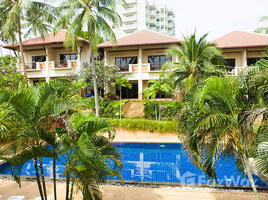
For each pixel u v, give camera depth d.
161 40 22.47
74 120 4.40
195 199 6.02
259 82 4.32
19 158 3.83
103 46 23.00
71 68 23.56
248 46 20.20
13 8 16.38
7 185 7.25
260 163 4.02
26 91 4.12
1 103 3.90
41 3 18.42
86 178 3.94
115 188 6.84
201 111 4.49
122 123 14.60
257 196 4.33
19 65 24.38
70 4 13.71
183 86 15.55
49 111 4.11
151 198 6.13
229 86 4.17
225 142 4.48
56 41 22.92
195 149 4.79
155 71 22.89
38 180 4.60
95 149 3.88
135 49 23.88
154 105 18.64
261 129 4.31
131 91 26.53
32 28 20.11
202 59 14.31
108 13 13.81
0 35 19.30
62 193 6.59
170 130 13.97
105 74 20.08
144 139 13.83
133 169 9.49
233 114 4.27
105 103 19.62
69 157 4.27
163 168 9.58
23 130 3.72
